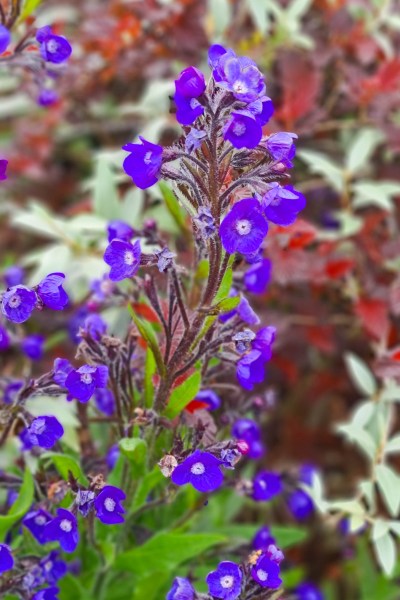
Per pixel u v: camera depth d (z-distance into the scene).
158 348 0.70
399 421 1.00
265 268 0.75
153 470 0.73
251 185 0.65
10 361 1.01
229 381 0.81
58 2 1.20
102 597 0.79
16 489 0.78
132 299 0.78
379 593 0.90
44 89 0.83
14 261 1.18
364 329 0.99
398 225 1.02
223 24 0.97
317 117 0.98
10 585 0.72
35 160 1.15
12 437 0.83
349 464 1.05
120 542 0.76
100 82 1.08
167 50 1.02
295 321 0.99
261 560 0.68
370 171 1.05
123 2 1.02
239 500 0.87
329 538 1.01
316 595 0.88
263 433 1.05
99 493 0.68
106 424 0.84
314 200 1.05
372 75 1.06
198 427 0.69
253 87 0.64
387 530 0.79
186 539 0.75
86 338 0.71
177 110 0.65
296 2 1.01
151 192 0.87
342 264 0.93
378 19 1.04
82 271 0.92
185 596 0.68
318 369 1.07
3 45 0.71
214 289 0.68
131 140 1.11
